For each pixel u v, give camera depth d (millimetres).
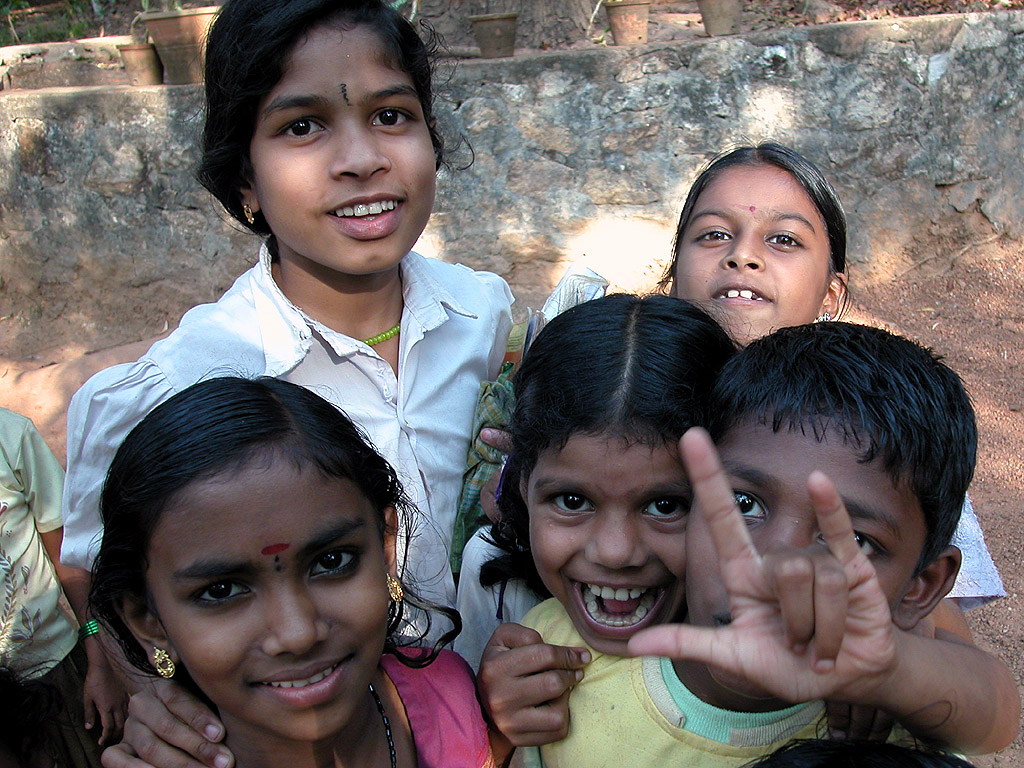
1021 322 2168
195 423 472
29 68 2695
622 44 2455
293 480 464
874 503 443
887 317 2238
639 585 535
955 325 2186
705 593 472
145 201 2408
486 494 709
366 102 650
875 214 2371
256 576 460
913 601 494
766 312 696
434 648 599
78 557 720
